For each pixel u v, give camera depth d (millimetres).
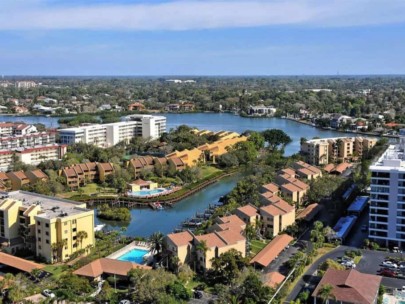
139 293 157125
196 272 184625
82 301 159250
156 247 190750
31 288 165500
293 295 164750
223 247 186125
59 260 196750
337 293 152500
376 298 156500
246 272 169125
